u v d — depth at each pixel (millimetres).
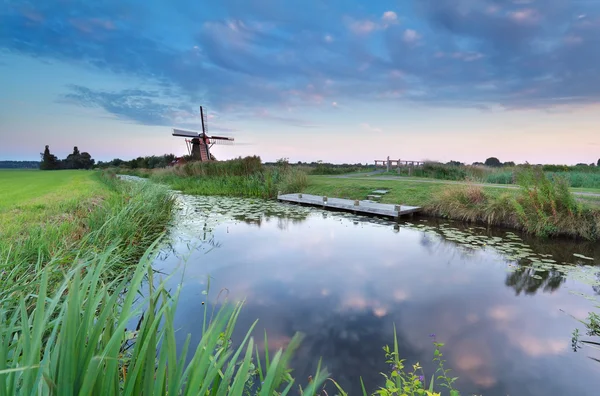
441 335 2850
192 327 2934
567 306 3432
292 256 5266
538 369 2377
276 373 625
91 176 22266
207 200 12594
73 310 555
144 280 3797
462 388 2172
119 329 612
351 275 4367
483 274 4406
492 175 13250
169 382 633
